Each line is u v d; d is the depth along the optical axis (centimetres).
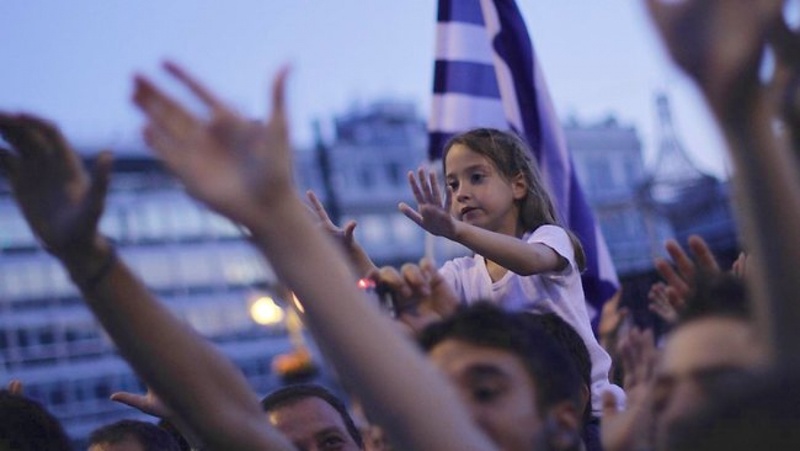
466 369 197
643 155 3809
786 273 140
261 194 157
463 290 396
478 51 614
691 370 161
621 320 357
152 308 202
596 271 561
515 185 410
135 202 3472
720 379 152
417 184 351
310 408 343
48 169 185
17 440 279
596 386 347
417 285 204
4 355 3250
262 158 156
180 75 158
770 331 143
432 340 202
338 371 166
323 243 162
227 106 157
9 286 3262
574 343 282
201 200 156
